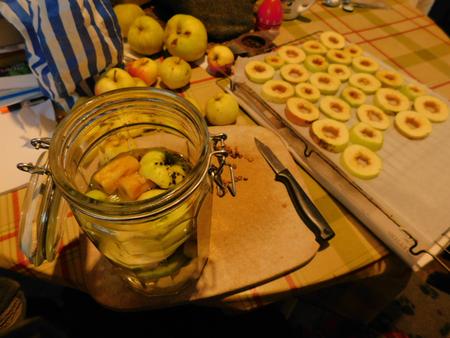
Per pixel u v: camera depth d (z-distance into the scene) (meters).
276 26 0.70
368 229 0.41
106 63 0.48
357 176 0.47
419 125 0.54
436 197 0.46
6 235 0.37
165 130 0.31
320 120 0.53
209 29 0.64
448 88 0.63
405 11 0.81
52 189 0.27
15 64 0.52
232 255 0.36
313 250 0.36
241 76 0.59
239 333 0.50
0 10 0.39
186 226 0.25
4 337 0.20
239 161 0.44
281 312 0.55
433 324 0.82
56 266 0.35
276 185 0.42
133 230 0.22
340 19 0.77
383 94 0.59
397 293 0.44
